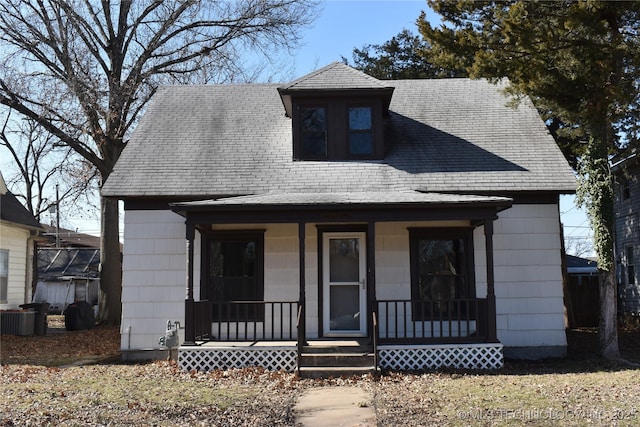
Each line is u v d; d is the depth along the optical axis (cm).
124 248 1369
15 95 2036
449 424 737
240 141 1534
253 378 1103
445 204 1173
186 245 1370
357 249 1379
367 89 1448
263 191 1368
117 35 2273
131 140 1524
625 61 1434
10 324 1916
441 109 1639
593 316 2164
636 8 1284
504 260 1353
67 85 2020
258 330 1359
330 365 1148
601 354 1344
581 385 963
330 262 1376
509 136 1517
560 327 1337
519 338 1334
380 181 1389
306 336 1344
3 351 1548
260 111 1656
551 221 1365
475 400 862
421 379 1081
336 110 1481
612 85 1323
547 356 1333
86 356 1452
